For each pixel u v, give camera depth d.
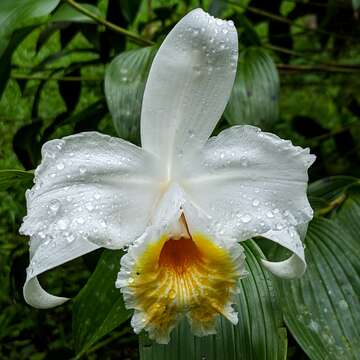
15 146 0.66
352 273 0.47
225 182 0.40
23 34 0.55
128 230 0.40
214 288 0.40
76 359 0.44
